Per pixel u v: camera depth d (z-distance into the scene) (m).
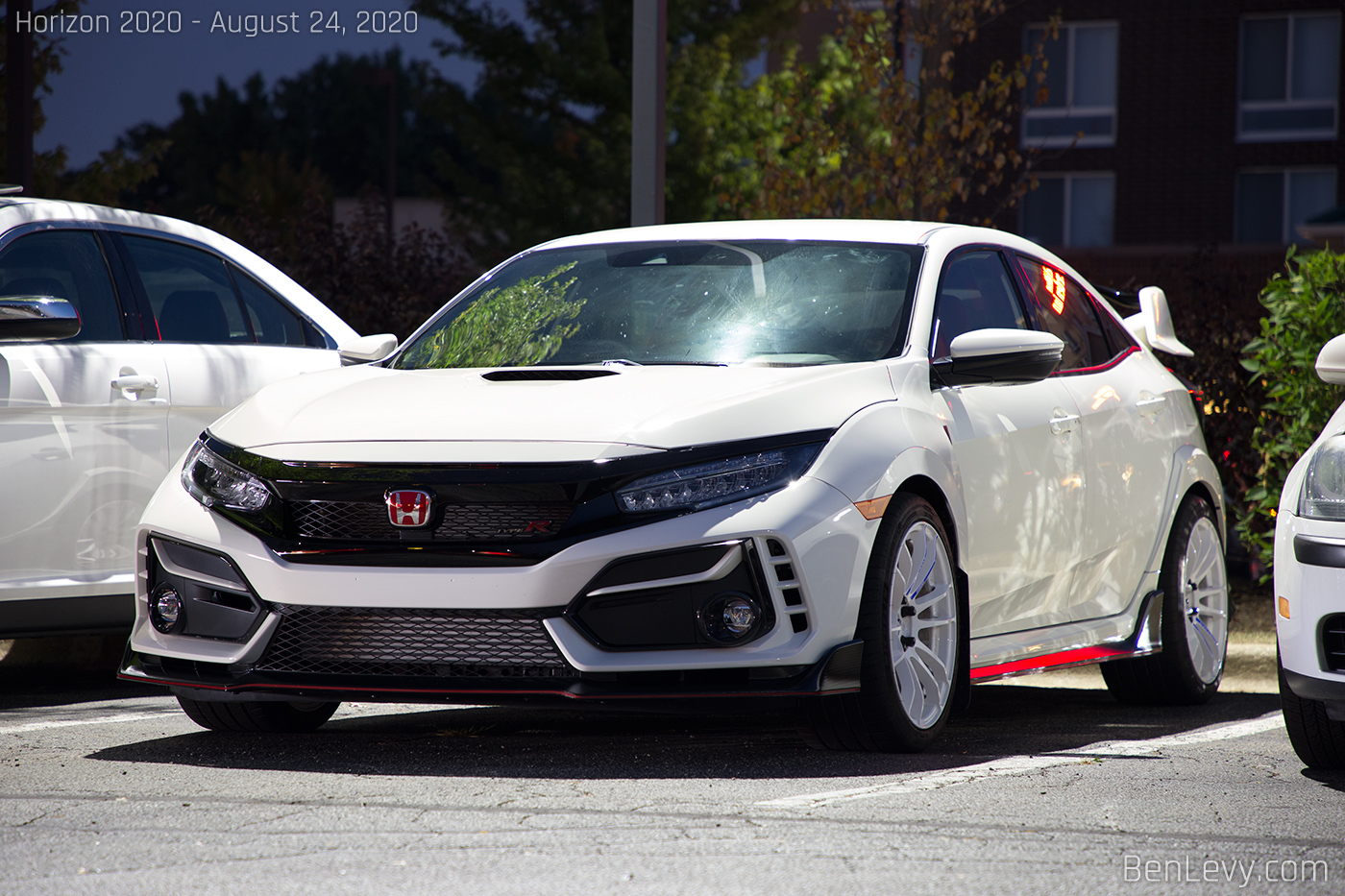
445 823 9.98
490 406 12.27
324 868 8.87
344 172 156.88
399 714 15.51
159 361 16.55
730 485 11.72
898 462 12.50
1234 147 85.75
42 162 34.16
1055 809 10.59
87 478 15.94
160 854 9.18
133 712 15.60
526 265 15.61
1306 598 11.55
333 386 13.40
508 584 11.41
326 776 11.64
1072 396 15.69
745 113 70.94
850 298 14.23
